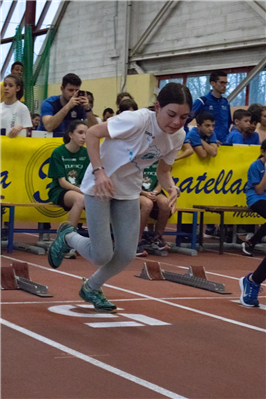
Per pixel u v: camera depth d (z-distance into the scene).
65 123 7.30
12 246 6.69
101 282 3.95
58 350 3.10
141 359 3.04
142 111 3.29
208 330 3.74
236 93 13.52
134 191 3.62
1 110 7.31
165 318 4.00
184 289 5.18
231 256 7.61
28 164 7.11
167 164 3.67
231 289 5.29
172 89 3.16
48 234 7.70
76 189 6.52
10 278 4.74
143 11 15.65
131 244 3.68
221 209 7.45
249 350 3.34
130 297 4.66
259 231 7.70
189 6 14.52
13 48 19.53
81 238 3.84
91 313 3.99
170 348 3.28
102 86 16.41
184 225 7.90
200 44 14.28
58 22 18.17
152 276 5.57
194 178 7.88
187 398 2.53
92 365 2.89
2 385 2.55
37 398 2.43
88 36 17.16
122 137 3.29
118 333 3.52
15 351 3.03
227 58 13.90
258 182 7.57
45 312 3.94
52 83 18.17
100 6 16.75
